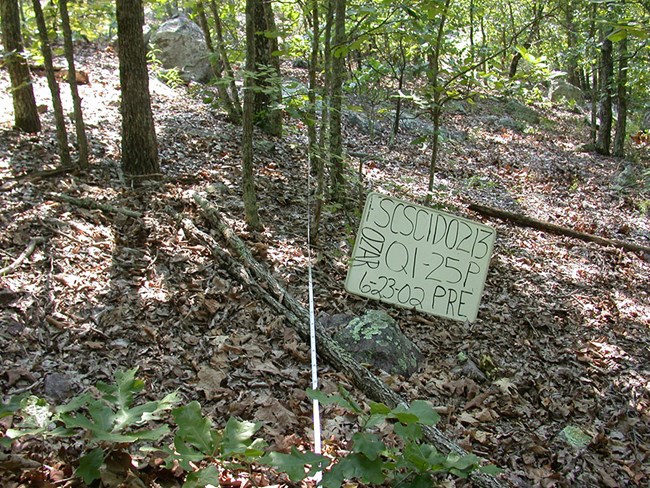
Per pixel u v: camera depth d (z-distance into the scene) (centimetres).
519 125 1495
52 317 347
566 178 1070
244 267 436
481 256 402
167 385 314
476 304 405
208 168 657
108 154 632
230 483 233
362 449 141
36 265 392
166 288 402
